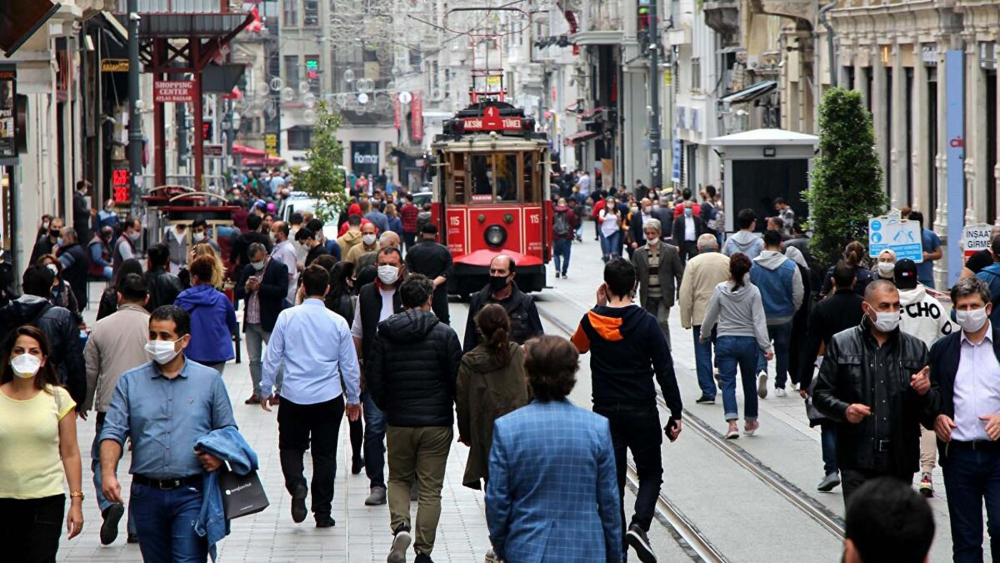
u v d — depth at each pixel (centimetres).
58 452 2348
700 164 14562
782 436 4047
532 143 8131
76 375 2959
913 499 1216
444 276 4072
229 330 3675
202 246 3694
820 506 3228
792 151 6912
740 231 5175
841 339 2531
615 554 1945
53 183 8756
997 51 6962
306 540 3020
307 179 11750
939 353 2502
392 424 2812
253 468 2344
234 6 11469
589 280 9375
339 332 3095
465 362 2759
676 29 15300
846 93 5762
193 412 2345
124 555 2886
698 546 2939
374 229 5166
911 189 8581
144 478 2334
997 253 3553
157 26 10412
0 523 2333
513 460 1923
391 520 2798
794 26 10350
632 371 2738
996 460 2462
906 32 8331
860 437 2514
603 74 18438
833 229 5725
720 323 4003
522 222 8125
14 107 4512
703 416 4391
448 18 16688
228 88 12562
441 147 8144
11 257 6931
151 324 2333
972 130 7325
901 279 3294
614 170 18225
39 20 4375
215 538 2311
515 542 1925
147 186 11350
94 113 11350
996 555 2478
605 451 1936
